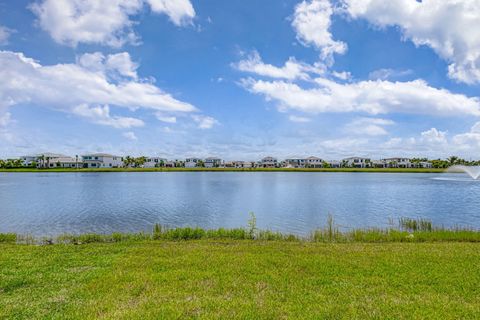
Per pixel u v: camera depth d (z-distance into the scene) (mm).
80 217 26984
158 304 6590
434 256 10367
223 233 15547
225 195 43969
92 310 6336
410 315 6129
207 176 100125
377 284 7785
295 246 12500
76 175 100500
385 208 32281
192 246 12430
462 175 107625
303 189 53781
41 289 7465
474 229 21469
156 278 8172
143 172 126688
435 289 7449
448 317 6062
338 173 126625
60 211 30078
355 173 126438
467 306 6484
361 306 6527
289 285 7703
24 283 7848
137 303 6676
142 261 9820
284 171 141750
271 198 40312
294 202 36562
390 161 181625
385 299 6879
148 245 12727
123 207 32750
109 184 63625
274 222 24453
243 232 15617
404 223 23375
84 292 7266
